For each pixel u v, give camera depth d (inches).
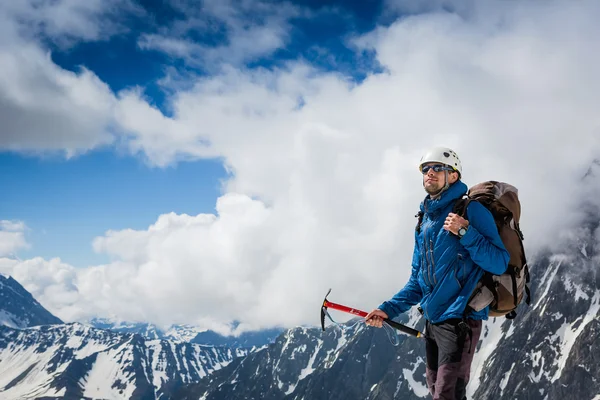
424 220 119.0
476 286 107.1
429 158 114.9
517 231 109.9
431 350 113.3
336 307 129.0
